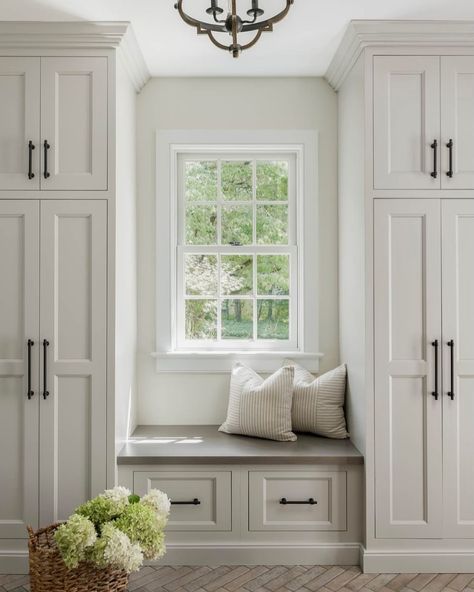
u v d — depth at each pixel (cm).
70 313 255
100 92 254
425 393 255
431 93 255
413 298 255
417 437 255
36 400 254
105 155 254
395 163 255
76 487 254
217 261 325
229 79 316
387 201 255
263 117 316
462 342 256
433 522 254
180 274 325
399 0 231
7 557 253
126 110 283
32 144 254
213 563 260
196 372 314
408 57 255
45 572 210
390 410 255
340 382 290
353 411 278
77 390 255
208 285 325
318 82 316
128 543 205
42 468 254
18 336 255
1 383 255
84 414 255
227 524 262
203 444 277
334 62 291
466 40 253
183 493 261
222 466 260
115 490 229
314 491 262
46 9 237
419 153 255
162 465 260
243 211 325
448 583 245
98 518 215
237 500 261
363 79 256
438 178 255
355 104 273
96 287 254
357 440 270
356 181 272
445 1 232
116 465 256
